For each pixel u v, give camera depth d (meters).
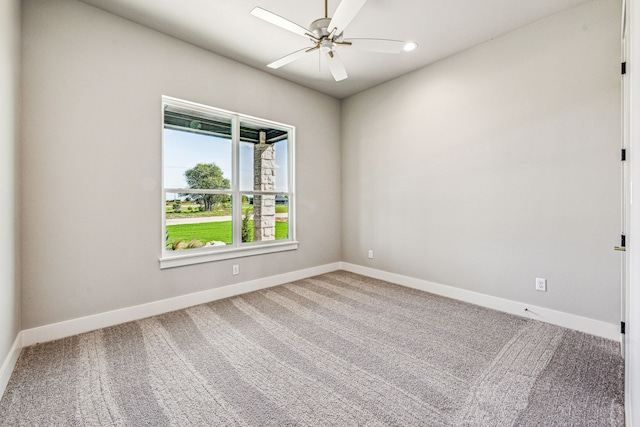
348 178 4.38
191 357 2.00
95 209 2.39
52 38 2.17
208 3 2.31
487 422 1.42
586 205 2.32
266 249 3.59
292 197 3.94
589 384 1.70
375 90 3.95
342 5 1.75
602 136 2.24
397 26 2.60
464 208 3.08
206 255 3.06
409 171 3.59
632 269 1.17
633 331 1.15
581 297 2.37
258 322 2.57
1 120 1.65
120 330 2.40
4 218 1.70
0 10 1.62
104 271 2.44
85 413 1.48
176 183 2.95
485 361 1.95
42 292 2.17
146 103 2.63
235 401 1.57
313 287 3.62
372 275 4.09
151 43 2.65
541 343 2.18
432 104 3.32
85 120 2.32
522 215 2.66
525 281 2.66
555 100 2.45
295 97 3.86
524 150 2.63
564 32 2.39
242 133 3.46
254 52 3.06
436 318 2.66
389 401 1.57
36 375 1.78
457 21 2.54
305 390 1.66
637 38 0.98
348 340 2.25
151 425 1.40
